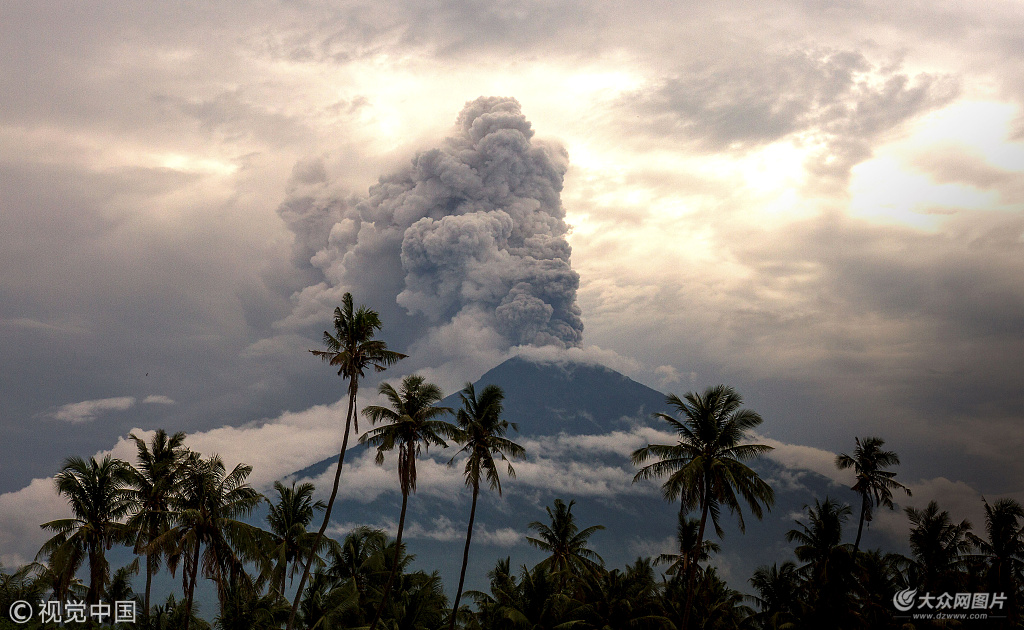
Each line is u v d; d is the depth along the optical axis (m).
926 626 67.31
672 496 54.12
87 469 54.62
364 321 54.75
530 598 62.19
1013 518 67.62
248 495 57.34
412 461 54.78
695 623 65.69
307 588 65.88
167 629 63.50
